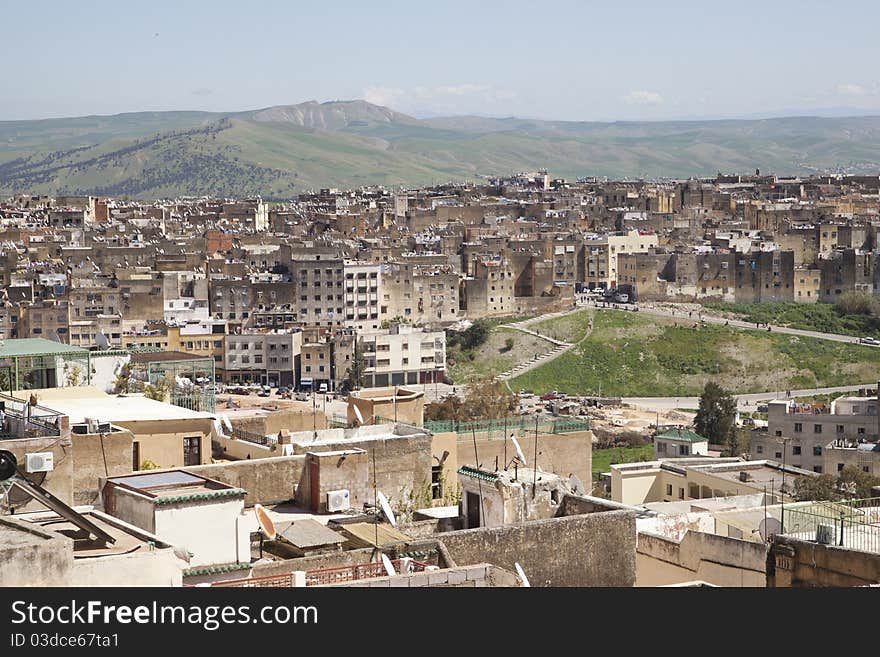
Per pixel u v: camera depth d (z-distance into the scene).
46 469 61.62
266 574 53.12
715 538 63.91
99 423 71.81
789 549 58.19
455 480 86.19
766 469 130.75
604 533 59.69
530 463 99.62
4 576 38.88
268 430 98.62
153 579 42.84
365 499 69.75
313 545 57.69
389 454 77.06
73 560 40.97
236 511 53.91
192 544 53.06
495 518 64.81
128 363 104.19
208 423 77.00
